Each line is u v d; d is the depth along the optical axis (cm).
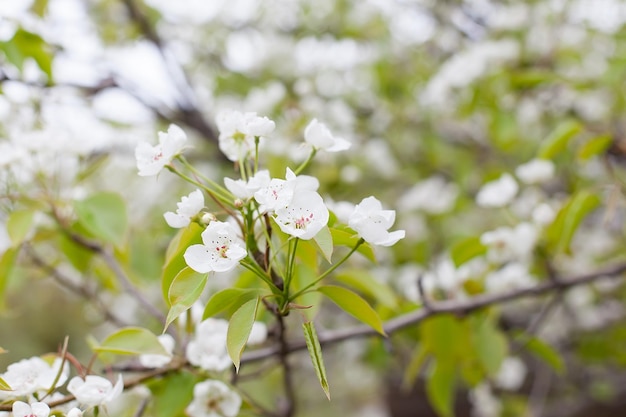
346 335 88
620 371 174
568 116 140
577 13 142
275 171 99
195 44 155
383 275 122
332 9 158
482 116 145
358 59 160
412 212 138
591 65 138
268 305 75
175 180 145
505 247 95
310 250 75
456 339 93
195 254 68
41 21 104
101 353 81
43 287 250
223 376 82
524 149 140
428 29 167
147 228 133
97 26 136
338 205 85
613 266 96
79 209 89
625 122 138
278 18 162
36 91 99
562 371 99
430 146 144
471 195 149
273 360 96
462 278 98
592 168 137
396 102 150
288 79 149
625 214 142
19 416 70
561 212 92
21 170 90
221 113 74
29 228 88
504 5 155
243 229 71
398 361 136
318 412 230
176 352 83
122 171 146
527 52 136
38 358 76
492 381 133
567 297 145
